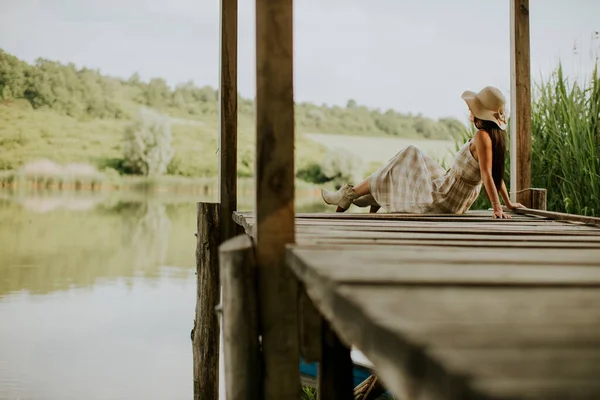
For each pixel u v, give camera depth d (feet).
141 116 112.06
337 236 9.57
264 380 7.56
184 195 112.88
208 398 16.44
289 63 7.55
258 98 7.52
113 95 111.34
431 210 17.56
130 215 104.17
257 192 7.56
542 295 4.61
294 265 6.99
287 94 7.56
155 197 111.75
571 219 14.51
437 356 2.79
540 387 2.41
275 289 7.56
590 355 2.92
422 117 119.96
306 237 9.30
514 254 7.53
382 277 5.22
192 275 58.39
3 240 76.95
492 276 5.49
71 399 24.29
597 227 13.07
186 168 113.19
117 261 66.23
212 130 114.83
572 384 2.46
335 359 7.67
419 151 18.17
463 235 10.55
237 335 7.36
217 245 16.72
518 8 18.40
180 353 31.60
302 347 7.57
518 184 18.34
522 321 3.67
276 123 7.54
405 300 4.29
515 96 18.39
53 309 41.86
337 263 6.18
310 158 115.65
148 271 60.18
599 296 4.58
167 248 77.92
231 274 7.37
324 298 5.25
